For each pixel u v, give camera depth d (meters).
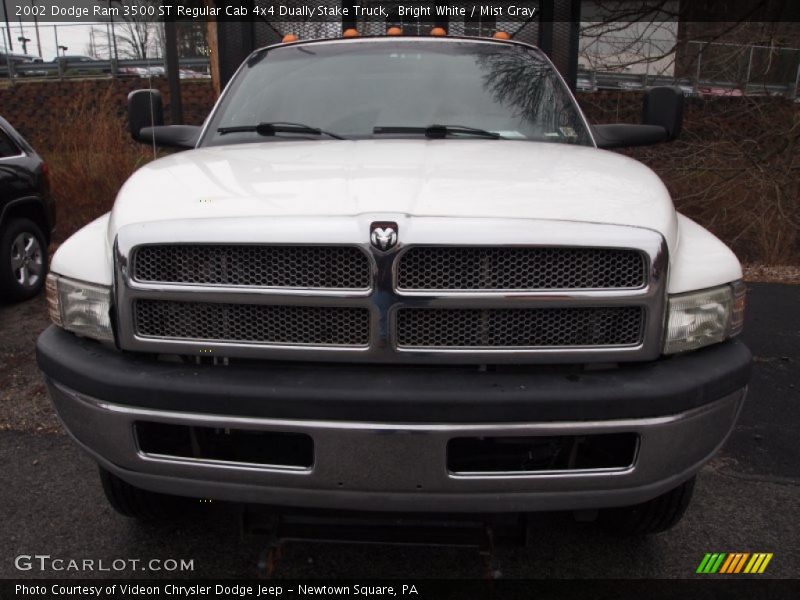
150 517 2.69
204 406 1.92
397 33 3.93
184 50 14.32
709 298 2.07
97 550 2.63
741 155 9.00
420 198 2.00
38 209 6.07
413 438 1.87
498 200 2.00
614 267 1.92
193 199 2.09
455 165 2.38
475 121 3.18
